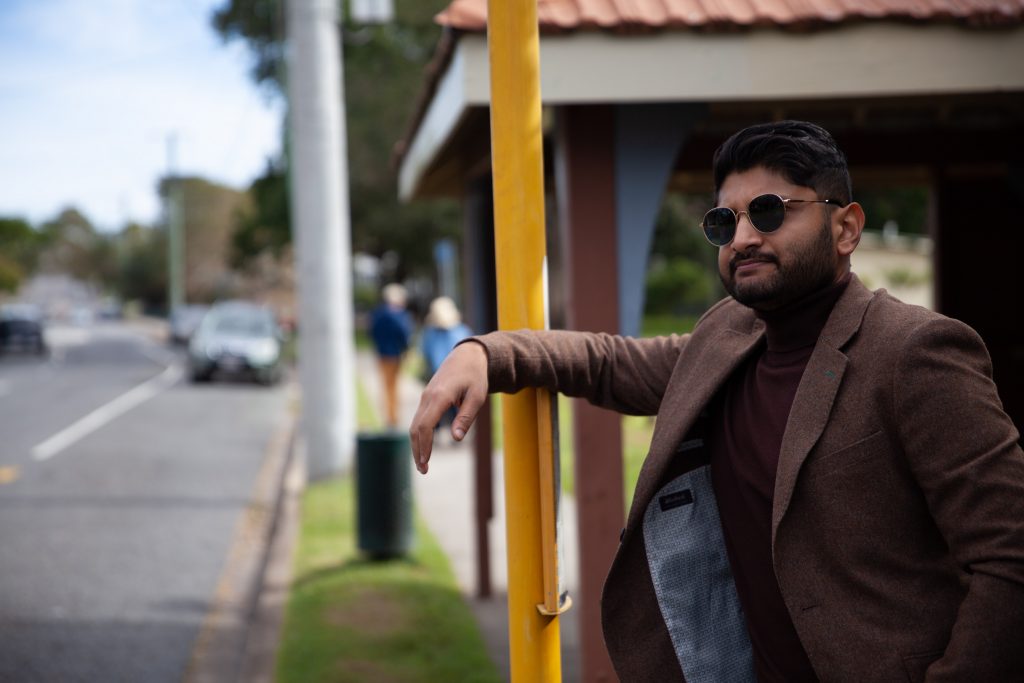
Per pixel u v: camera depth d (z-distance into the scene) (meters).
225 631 5.30
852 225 1.73
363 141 32.72
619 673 1.86
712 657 1.80
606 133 3.34
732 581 1.82
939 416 1.47
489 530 5.62
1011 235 5.58
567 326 3.40
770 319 1.74
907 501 1.53
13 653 4.96
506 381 1.81
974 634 1.39
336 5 9.55
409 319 12.56
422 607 5.32
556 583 1.89
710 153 4.77
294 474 10.27
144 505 8.70
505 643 4.80
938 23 3.06
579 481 3.41
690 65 3.10
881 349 1.56
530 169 1.88
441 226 34.38
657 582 1.82
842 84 3.10
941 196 5.57
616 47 3.09
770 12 3.11
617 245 3.36
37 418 15.17
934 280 5.66
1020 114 4.53
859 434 1.55
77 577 6.42
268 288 60.22
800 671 1.66
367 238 35.81
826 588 1.56
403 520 6.45
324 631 4.90
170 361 30.80
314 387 9.51
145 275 93.50
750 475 1.70
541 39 3.08
